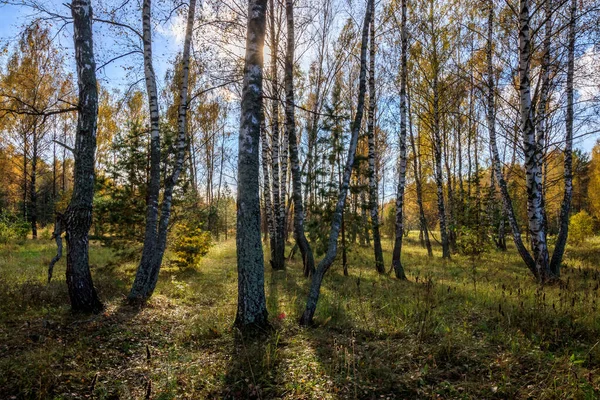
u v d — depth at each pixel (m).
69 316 5.65
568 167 10.37
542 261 9.30
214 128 24.97
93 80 6.04
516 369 3.96
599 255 14.57
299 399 3.51
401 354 4.45
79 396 3.43
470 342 4.70
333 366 4.16
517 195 25.97
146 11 7.75
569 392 3.38
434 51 14.95
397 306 6.50
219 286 8.98
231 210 40.28
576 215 22.05
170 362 4.28
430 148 21.31
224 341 4.98
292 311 6.54
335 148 11.44
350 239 11.84
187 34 8.35
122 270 11.23
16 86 14.48
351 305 6.84
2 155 22.08
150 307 6.60
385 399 3.51
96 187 11.44
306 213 15.14
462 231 17.36
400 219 10.84
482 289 7.80
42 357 4.01
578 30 9.41
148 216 7.50
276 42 12.41
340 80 18.97
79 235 5.89
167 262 13.31
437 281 9.02
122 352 4.55
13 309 5.87
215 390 3.69
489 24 12.14
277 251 12.86
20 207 31.42
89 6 6.07
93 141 6.04
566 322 5.28
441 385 3.70
